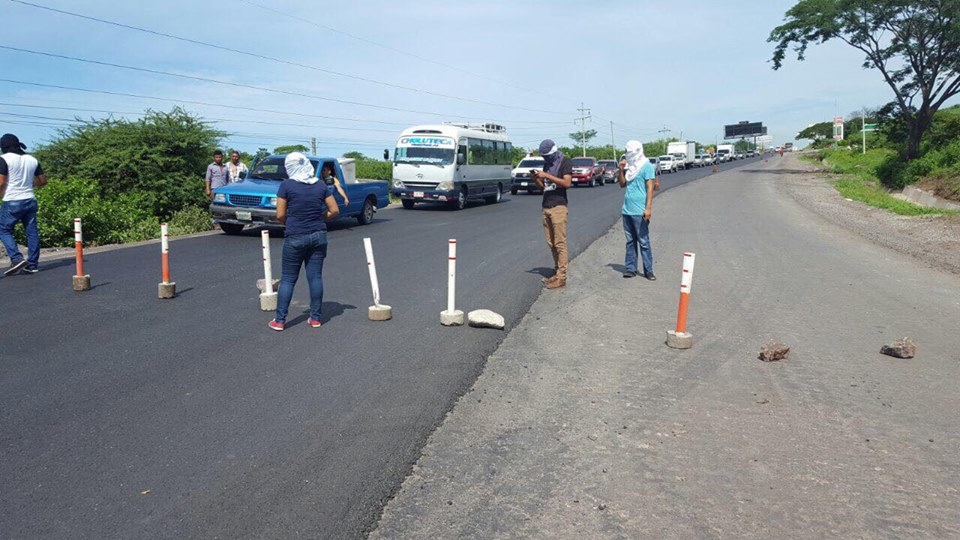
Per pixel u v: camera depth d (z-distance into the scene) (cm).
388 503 368
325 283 959
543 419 488
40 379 539
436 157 2336
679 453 435
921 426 482
